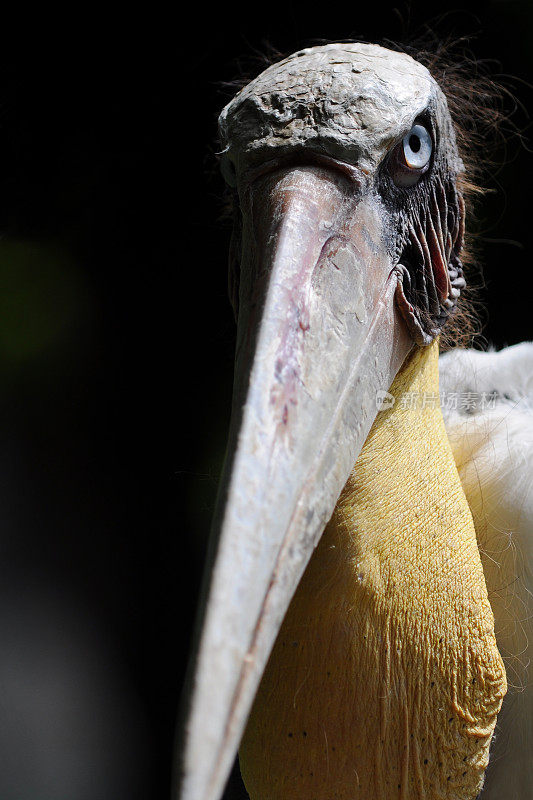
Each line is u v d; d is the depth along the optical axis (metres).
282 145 2.36
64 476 4.09
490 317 4.50
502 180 4.38
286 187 2.35
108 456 4.14
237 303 2.42
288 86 2.36
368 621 2.37
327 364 2.33
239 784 2.48
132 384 4.17
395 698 2.38
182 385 4.19
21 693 3.47
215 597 2.27
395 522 2.38
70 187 3.91
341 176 2.36
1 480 4.00
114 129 3.87
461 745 2.38
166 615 3.90
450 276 2.42
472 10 3.97
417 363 2.39
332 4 3.70
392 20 3.74
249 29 3.73
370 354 2.35
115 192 3.96
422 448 2.39
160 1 3.62
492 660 2.39
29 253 3.93
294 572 2.29
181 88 3.83
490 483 2.46
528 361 2.56
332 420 2.32
